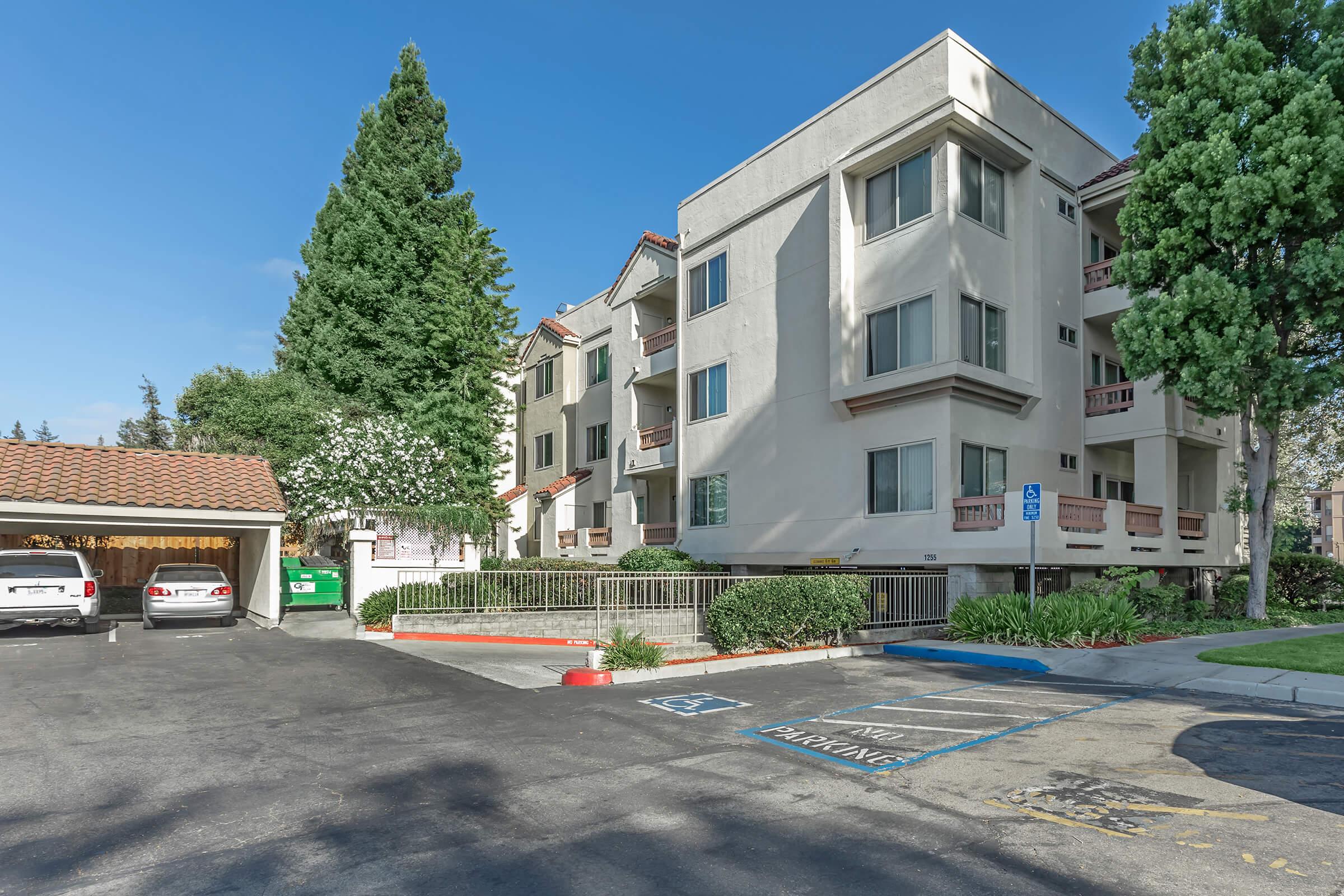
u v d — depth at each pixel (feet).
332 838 17.58
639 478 93.40
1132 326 57.31
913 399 60.23
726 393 78.28
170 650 46.88
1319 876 15.14
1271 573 72.90
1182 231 56.13
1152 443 65.98
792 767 23.12
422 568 65.36
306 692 34.68
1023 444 63.77
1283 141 51.34
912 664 44.09
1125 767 22.82
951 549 56.85
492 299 95.45
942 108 58.49
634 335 94.17
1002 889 14.78
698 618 55.72
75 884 15.14
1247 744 25.25
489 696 34.19
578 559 99.50
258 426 86.99
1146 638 50.11
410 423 88.43
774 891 14.83
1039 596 53.83
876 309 63.93
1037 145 66.80
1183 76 57.41
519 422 128.57
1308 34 55.67
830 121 69.05
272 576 59.77
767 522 72.54
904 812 19.13
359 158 112.47
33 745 25.49
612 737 26.84
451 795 20.56
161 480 60.80
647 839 17.46
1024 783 21.34
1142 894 14.53
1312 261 51.21
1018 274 64.75
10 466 57.47
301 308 109.09
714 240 80.89
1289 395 54.03
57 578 53.01
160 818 18.83
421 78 108.58
